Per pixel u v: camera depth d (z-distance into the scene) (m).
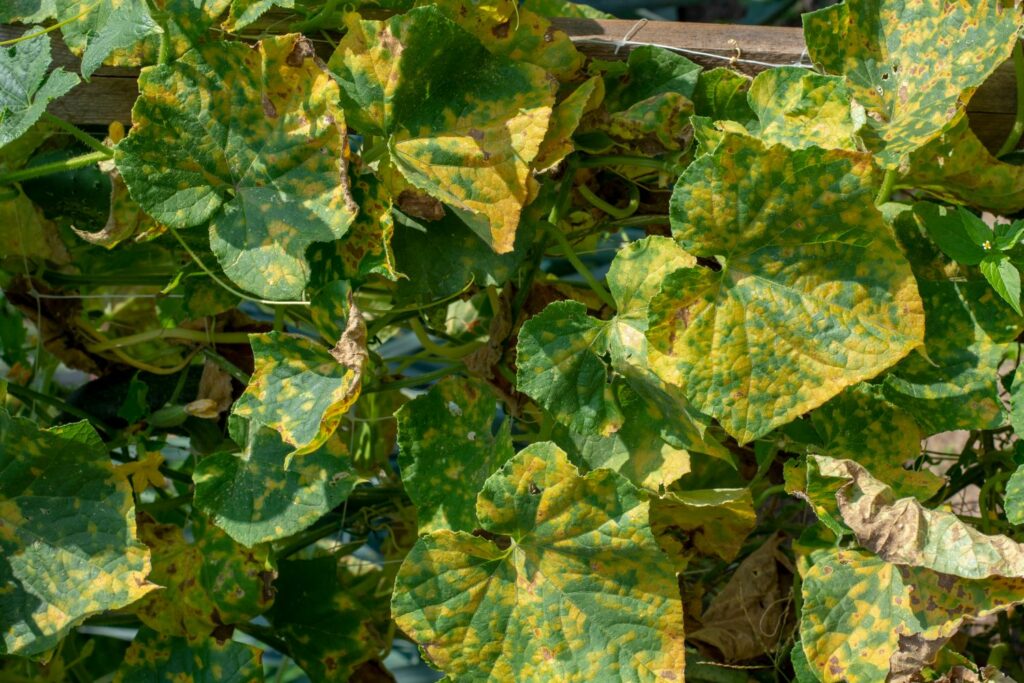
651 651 1.07
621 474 1.12
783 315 1.05
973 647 1.33
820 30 1.12
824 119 1.11
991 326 1.12
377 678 1.29
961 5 1.09
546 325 1.10
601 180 1.23
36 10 1.12
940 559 1.05
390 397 1.38
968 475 1.26
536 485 1.07
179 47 1.07
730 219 1.05
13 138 1.04
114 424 1.26
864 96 1.12
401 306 1.20
